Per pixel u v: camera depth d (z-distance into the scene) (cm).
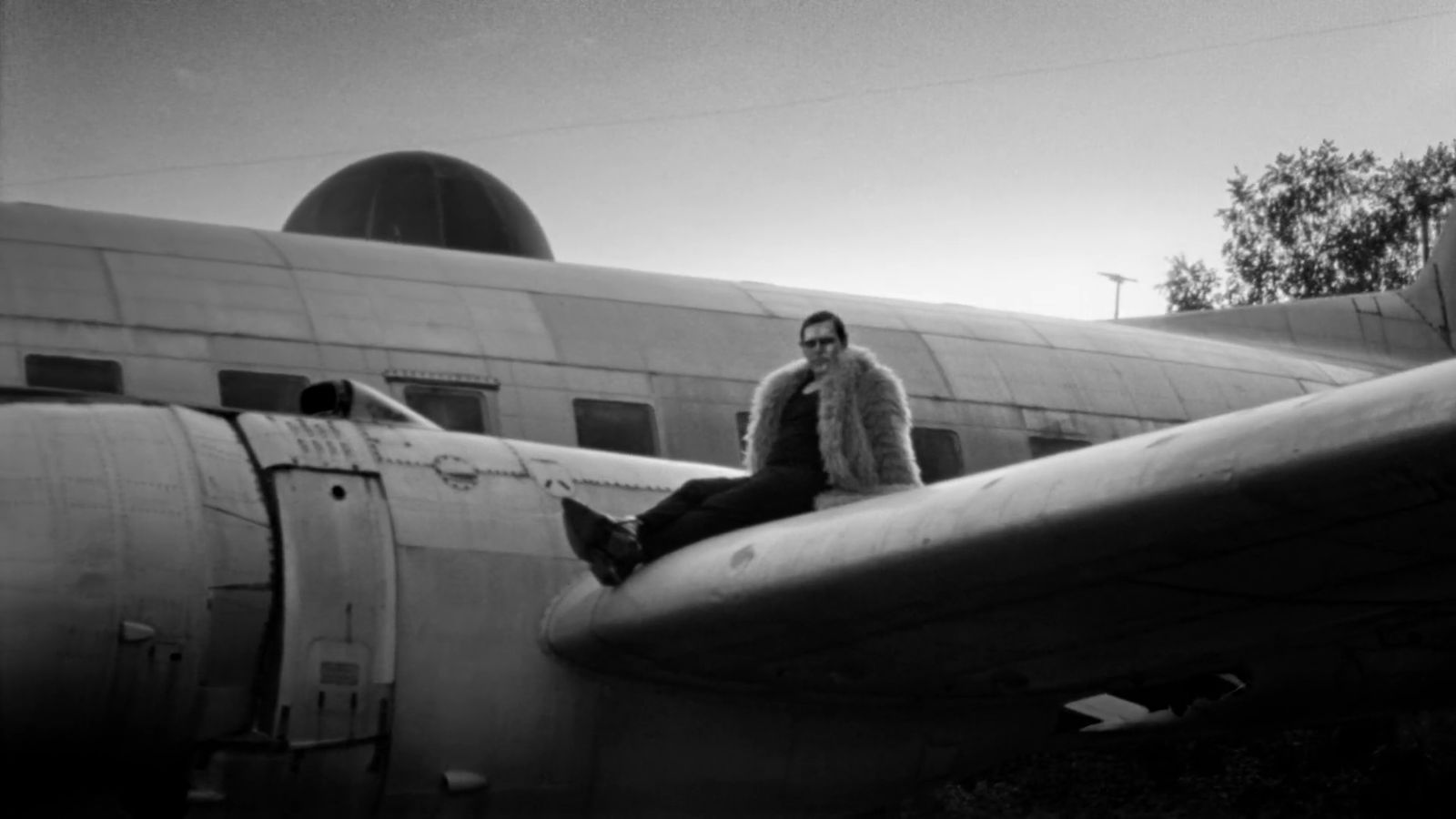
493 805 657
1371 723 1321
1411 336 1816
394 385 1125
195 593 604
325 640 621
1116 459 523
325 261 1188
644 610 625
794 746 712
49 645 581
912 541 557
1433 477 457
